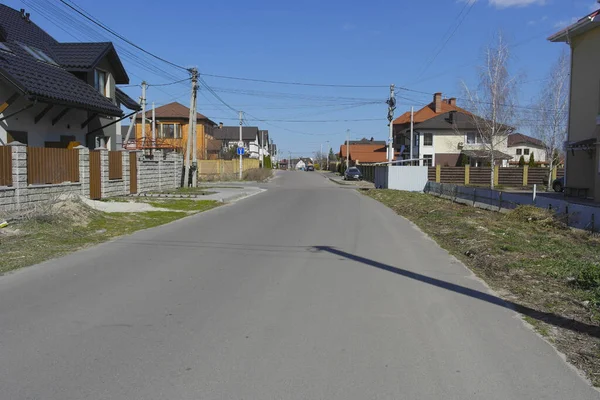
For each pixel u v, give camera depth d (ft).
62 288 21.83
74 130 68.18
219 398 11.89
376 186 125.70
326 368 13.71
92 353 14.52
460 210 59.88
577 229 42.60
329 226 44.50
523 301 20.74
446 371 13.64
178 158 94.43
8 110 53.52
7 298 20.12
